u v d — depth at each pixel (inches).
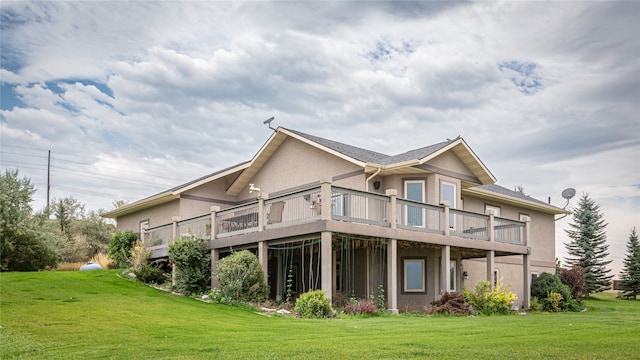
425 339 358.6
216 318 512.4
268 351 312.3
